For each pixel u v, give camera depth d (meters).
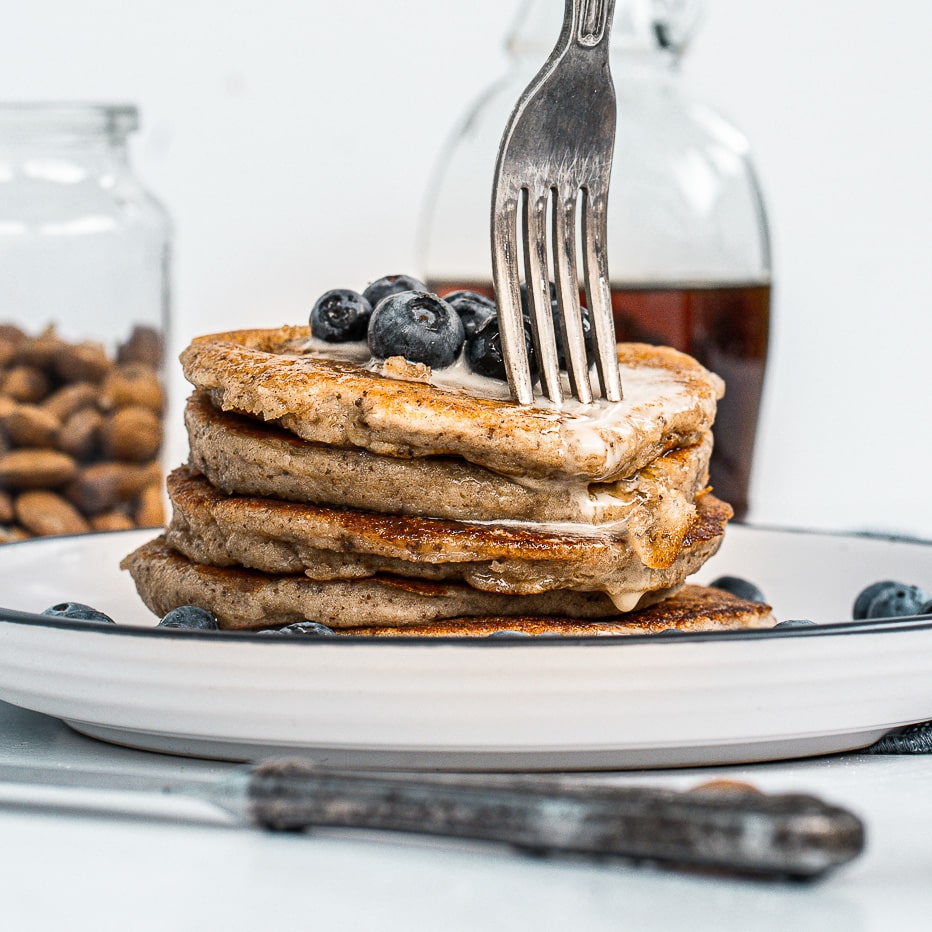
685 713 0.57
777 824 0.50
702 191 0.85
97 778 0.57
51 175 0.88
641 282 0.84
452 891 0.52
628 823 0.51
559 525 0.61
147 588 0.65
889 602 0.69
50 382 0.86
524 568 0.61
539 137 0.62
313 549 0.62
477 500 0.61
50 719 0.64
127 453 0.87
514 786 0.52
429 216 0.89
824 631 0.58
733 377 0.85
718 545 0.65
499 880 0.53
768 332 0.86
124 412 0.87
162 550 0.66
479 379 0.63
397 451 0.61
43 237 0.87
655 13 0.89
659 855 0.51
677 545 0.62
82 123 0.88
